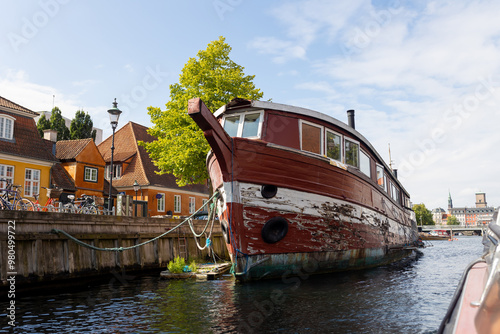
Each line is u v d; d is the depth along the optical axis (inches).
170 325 254.2
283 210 418.0
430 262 788.6
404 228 909.2
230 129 454.0
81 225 486.3
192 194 1521.9
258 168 403.5
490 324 82.1
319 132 479.2
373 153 632.4
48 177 1002.7
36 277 409.7
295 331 236.4
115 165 1373.0
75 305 328.2
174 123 960.9
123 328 249.0
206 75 956.0
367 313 281.9
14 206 514.9
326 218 459.2
